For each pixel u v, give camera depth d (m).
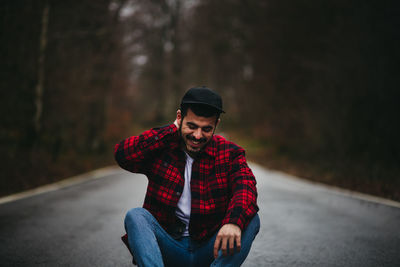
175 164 2.31
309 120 16.69
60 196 7.71
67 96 13.97
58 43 13.13
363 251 4.00
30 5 11.41
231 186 2.33
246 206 2.11
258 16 21.30
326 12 14.95
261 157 19.58
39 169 10.60
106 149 18.38
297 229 5.01
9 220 5.43
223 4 27.56
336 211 6.23
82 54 14.43
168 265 2.38
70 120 15.00
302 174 12.02
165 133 2.28
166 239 2.26
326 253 3.94
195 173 2.30
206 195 2.29
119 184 9.80
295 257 3.82
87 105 16.33
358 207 6.56
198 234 2.32
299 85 18.08
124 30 18.19
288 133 20.55
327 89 14.80
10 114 12.09
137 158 2.28
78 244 4.25
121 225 5.20
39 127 12.37
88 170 13.16
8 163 9.95
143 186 9.39
